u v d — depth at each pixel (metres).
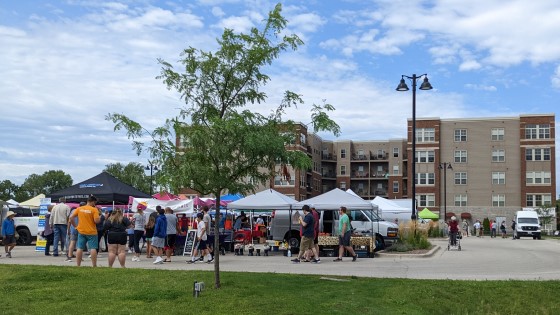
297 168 12.44
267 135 11.71
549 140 81.12
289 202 25.25
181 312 10.41
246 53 12.49
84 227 16.06
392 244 26.88
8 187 112.81
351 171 100.56
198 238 19.92
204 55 12.48
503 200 82.44
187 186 12.39
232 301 11.20
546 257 24.89
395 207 37.44
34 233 30.22
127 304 10.96
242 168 12.31
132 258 21.39
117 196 25.61
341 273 16.39
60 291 12.09
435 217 58.56
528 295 13.45
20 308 10.53
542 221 76.69
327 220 27.06
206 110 12.62
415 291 12.95
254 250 26.08
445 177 76.44
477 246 35.81
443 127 85.62
